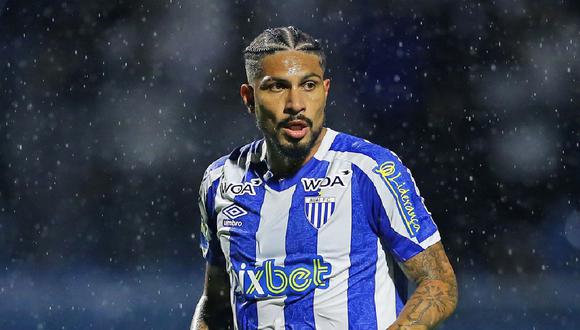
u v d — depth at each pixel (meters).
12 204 42.81
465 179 41.72
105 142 44.41
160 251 41.44
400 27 42.81
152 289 31.02
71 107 44.66
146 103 44.88
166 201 44.03
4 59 44.31
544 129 41.50
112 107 44.75
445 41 42.69
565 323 23.14
